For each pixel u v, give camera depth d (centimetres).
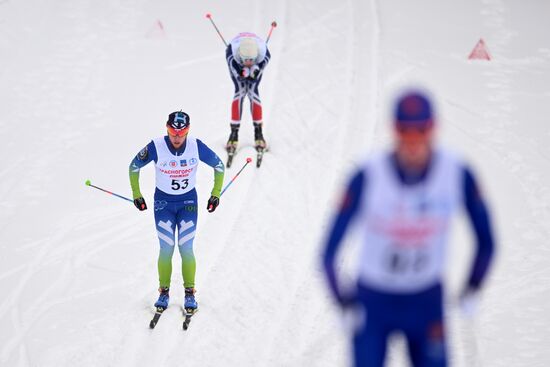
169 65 4522
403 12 5262
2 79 4300
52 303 2694
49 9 5094
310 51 4662
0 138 3781
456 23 5150
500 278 2847
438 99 4181
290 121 3934
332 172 3506
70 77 4353
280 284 2775
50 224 3158
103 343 2473
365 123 3909
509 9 5397
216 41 4812
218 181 2623
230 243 3009
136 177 2583
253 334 2511
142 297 2711
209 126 3894
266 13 5150
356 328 1291
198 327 2536
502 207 3306
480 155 3694
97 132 3859
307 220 3164
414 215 1194
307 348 2433
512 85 4394
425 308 1270
